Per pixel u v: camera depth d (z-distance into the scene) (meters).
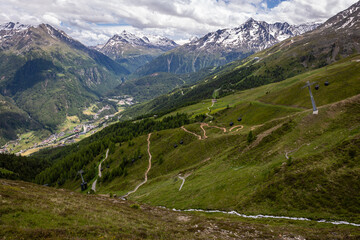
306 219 36.88
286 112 124.25
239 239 30.08
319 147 54.75
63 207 30.52
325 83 128.25
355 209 35.31
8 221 22.16
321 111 70.31
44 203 30.41
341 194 38.62
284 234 31.73
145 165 129.88
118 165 148.62
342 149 47.81
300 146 59.75
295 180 45.22
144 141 165.25
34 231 20.78
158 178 101.06
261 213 42.44
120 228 26.97
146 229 28.89
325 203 38.50
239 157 72.81
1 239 18.41
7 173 196.12
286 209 40.88
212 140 114.75
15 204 26.73
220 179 64.00
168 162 117.62
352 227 31.75
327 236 29.80
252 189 51.03
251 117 140.00
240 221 39.69
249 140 79.12
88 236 22.52
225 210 48.19
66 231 22.64
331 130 60.66
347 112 64.62
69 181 172.88
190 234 30.58
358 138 48.56
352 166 42.34
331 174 42.62
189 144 123.75
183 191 69.06
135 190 99.88
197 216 45.28
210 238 29.45
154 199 72.94
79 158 195.00
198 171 81.56
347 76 124.88
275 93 159.75
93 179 152.00
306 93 132.50
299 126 69.19
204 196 58.59
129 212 39.50
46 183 185.75
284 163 52.69
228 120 152.25
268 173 53.16
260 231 33.28
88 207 34.16
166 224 35.69
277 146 65.19
